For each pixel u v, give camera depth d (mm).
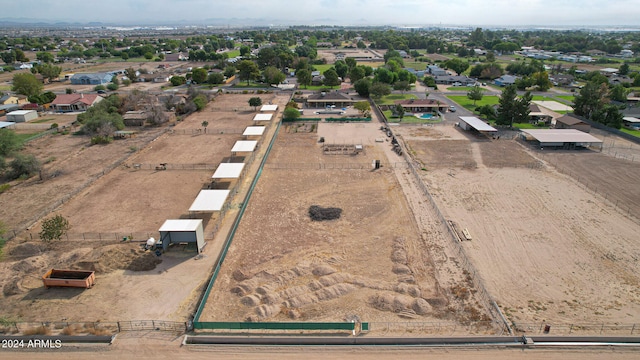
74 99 122875
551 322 35062
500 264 43688
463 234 49719
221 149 83500
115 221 53625
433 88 159625
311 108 124562
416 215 54844
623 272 42156
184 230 45469
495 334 33781
